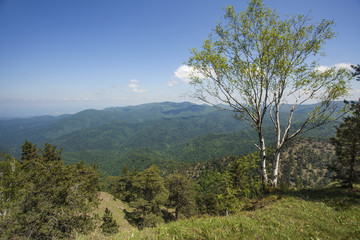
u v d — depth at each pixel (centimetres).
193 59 1184
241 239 509
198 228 589
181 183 4438
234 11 1120
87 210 1658
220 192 2947
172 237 536
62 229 1363
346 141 1286
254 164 1573
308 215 720
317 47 1038
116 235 609
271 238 520
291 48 1080
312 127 1084
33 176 1599
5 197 1670
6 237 1184
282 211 798
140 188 4191
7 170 1925
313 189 1178
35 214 1295
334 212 751
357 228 591
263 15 1077
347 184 1343
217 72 1138
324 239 529
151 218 3466
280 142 1268
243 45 1145
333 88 1007
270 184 1269
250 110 1219
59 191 1437
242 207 1262
